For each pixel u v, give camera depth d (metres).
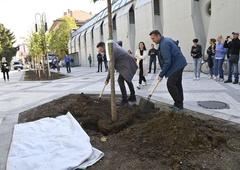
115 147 3.26
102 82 11.26
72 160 2.88
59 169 2.69
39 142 3.52
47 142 3.52
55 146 3.36
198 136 3.07
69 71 21.52
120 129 3.99
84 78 14.18
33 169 2.75
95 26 32.03
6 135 4.11
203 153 2.87
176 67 4.79
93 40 33.50
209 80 9.77
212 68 10.16
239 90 7.17
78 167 2.79
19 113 5.66
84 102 5.29
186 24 14.13
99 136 3.80
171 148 2.95
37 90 9.80
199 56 9.89
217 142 3.12
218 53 9.34
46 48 19.36
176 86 4.97
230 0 11.05
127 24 21.44
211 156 2.81
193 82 9.33
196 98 6.24
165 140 3.07
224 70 11.51
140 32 19.25
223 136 3.22
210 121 4.14
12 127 4.54
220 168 2.57
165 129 3.23
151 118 4.28
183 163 2.68
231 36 11.00
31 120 4.91
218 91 7.14
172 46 4.75
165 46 4.68
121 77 5.64
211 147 3.00
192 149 2.93
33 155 3.14
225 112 4.77
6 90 10.62
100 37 30.08
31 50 21.31
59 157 2.99
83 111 4.80
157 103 5.80
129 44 21.56
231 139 3.28
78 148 3.21
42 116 5.07
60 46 48.56
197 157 2.79
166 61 4.68
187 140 3.03
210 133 3.30
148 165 2.73
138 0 20.06
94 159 2.94
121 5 23.66
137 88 8.36
